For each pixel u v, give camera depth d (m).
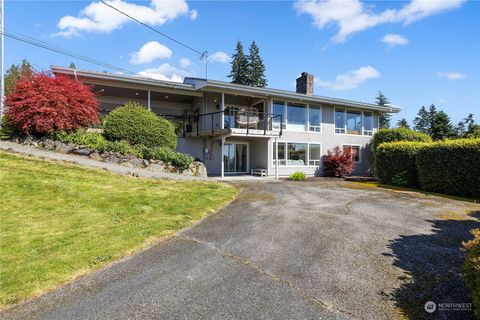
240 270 4.46
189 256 4.97
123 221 6.56
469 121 37.69
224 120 18.61
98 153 12.40
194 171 14.45
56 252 4.86
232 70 50.91
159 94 18.17
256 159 19.53
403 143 15.71
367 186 14.77
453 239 6.04
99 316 3.30
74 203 7.43
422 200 10.64
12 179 8.45
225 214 7.68
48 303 3.57
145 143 13.94
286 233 6.17
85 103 13.20
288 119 19.48
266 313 3.36
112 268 4.50
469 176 11.81
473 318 3.29
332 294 3.79
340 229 6.50
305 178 18.28
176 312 3.38
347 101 20.97
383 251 5.26
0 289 3.79
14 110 11.93
